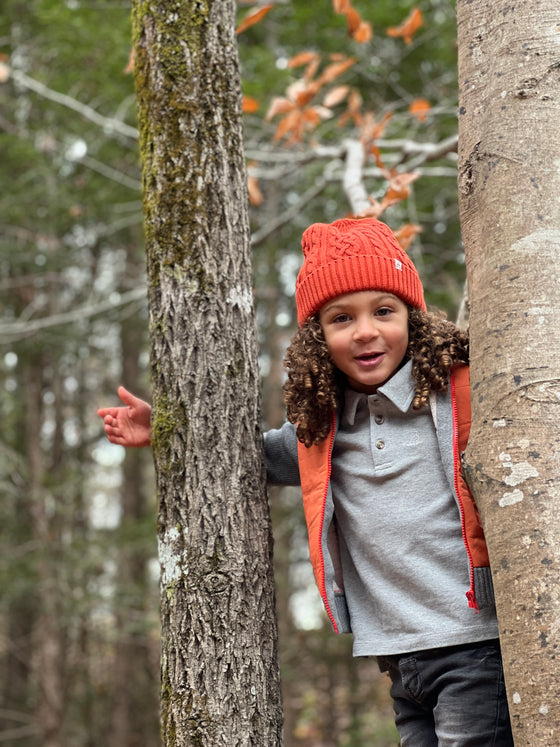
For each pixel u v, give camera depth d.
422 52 7.71
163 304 2.03
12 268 9.35
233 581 1.88
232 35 2.18
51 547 9.33
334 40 7.81
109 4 7.43
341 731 11.07
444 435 1.90
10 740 11.79
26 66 8.49
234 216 2.07
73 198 8.29
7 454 10.15
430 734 1.90
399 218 6.71
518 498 1.43
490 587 1.74
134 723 12.57
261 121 6.68
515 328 1.50
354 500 1.97
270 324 9.49
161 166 2.07
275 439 2.18
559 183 1.54
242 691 1.83
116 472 14.91
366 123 4.17
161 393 2.00
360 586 2.00
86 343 9.86
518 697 1.38
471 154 1.65
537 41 1.60
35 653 12.42
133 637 11.43
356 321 1.94
